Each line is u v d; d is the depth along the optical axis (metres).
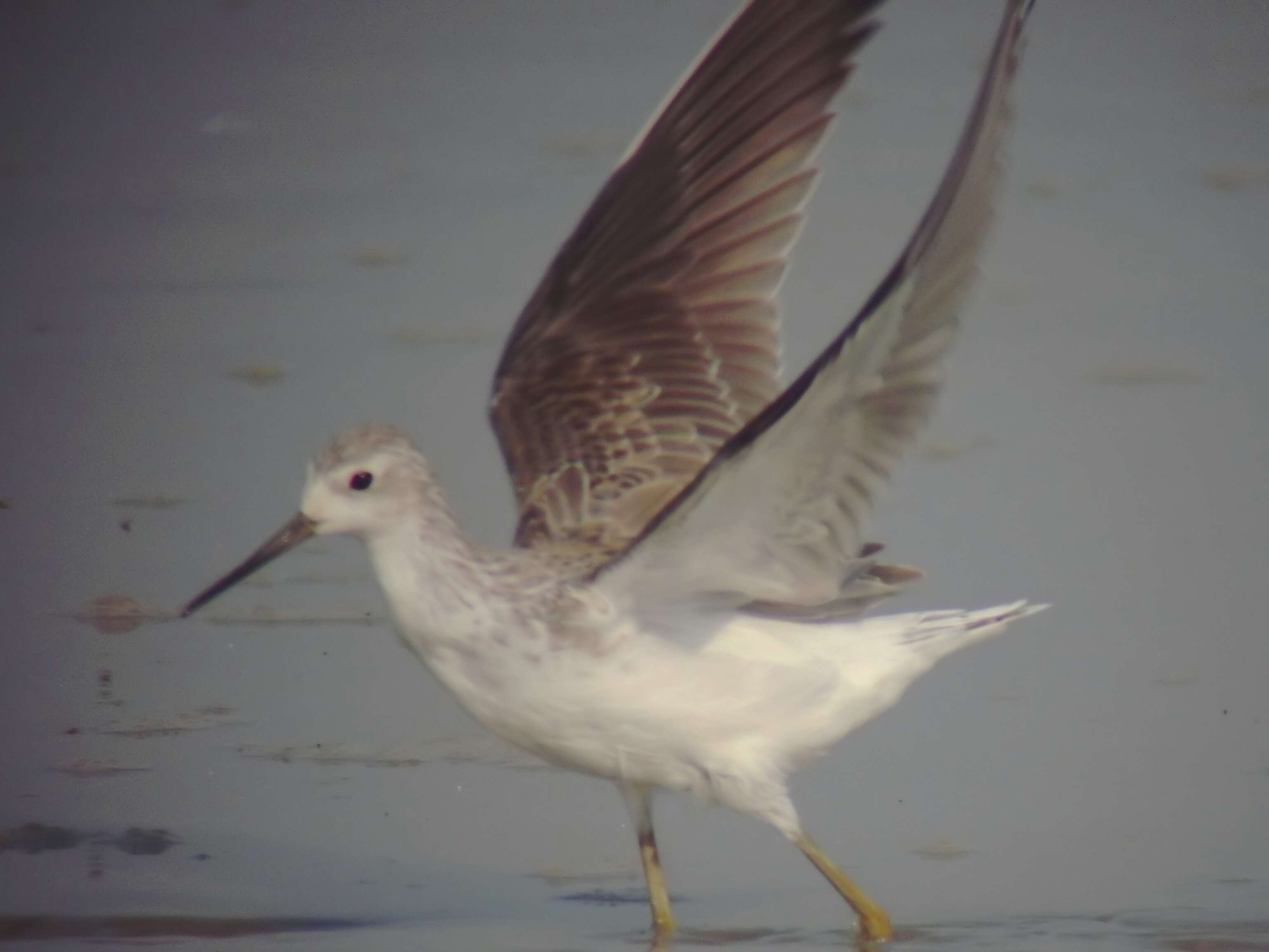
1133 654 12.96
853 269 18.23
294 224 20.62
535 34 25.11
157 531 15.22
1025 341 17.02
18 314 19.02
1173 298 17.73
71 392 17.41
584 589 9.73
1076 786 11.59
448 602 9.88
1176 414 15.85
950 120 21.69
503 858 11.11
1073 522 14.48
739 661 9.79
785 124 10.64
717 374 10.93
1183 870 10.64
